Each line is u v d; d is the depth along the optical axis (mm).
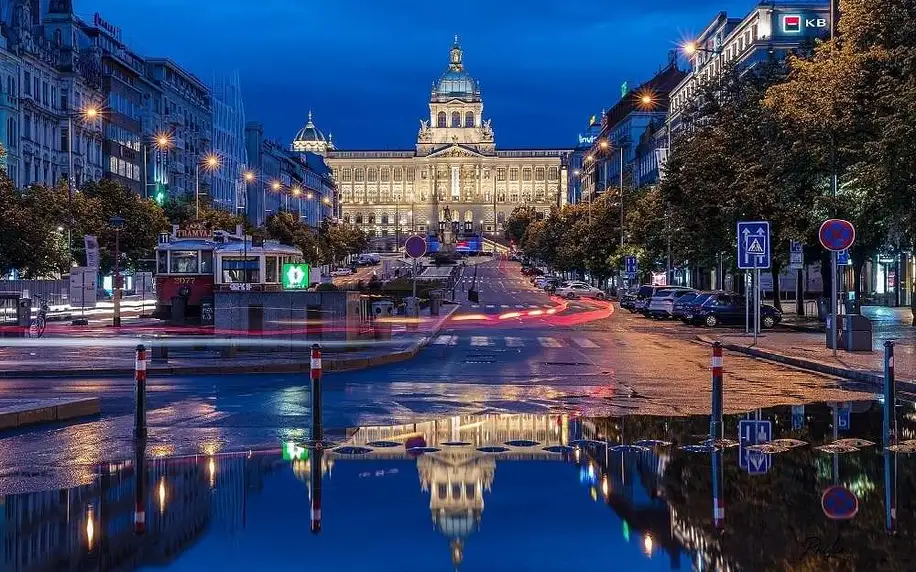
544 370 24703
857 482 10344
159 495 9906
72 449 12844
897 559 7375
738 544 7867
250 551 7770
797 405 17422
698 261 59156
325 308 31312
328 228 173250
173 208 99750
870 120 36219
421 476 10852
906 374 21734
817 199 42281
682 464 11516
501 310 69188
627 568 7258
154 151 117250
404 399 18422
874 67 36344
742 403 17766
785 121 42938
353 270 163125
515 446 12922
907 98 32406
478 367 25562
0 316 37531
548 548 7824
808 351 29047
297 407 17188
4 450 12758
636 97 144750
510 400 18266
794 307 70500
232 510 9203
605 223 99000
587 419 15672
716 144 52344
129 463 11805
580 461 11758
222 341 29688
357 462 11773
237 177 157375
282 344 29422
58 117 93375
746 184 49094
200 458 12133
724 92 55188
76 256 74125
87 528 8531
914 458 11867
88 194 82062
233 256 48719
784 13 86625
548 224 151250
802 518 8719
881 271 71875
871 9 36281
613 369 25016
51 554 7688
